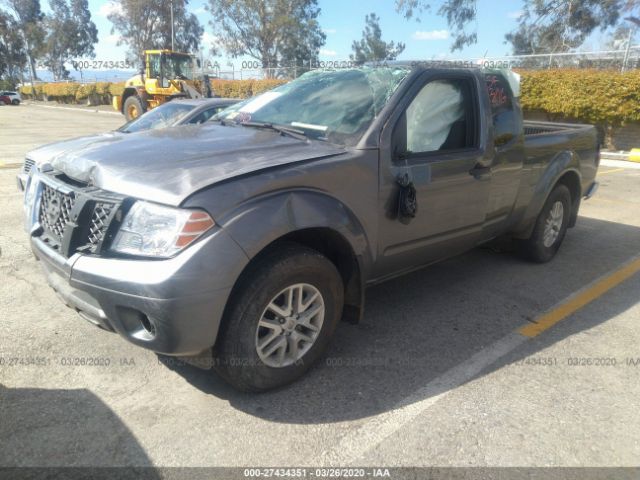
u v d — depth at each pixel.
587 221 7.02
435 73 3.56
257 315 2.67
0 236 5.56
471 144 3.81
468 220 3.87
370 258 3.21
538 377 3.16
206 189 2.51
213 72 22.17
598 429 2.70
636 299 4.37
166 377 3.04
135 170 2.71
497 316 3.99
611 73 14.13
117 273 2.44
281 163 2.80
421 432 2.64
